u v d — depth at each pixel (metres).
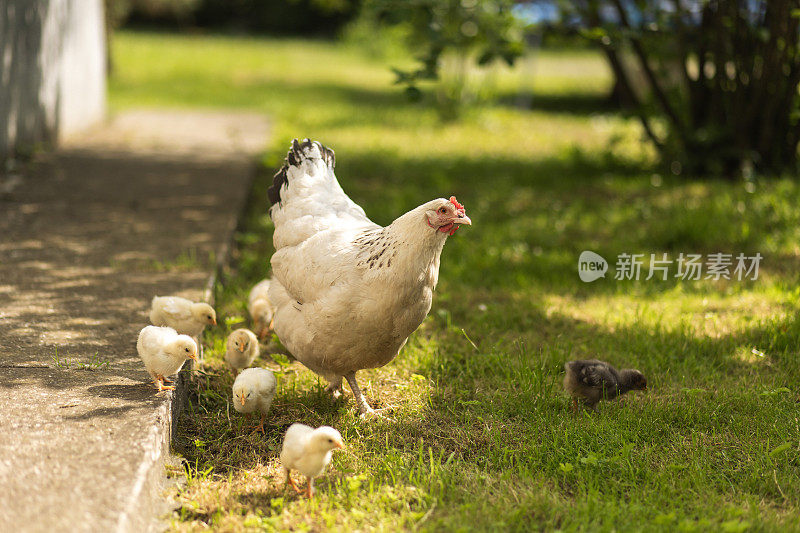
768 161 11.02
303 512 3.61
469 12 9.07
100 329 5.07
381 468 4.01
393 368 5.33
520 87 26.62
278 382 5.06
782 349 5.64
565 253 8.01
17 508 3.08
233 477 3.97
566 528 3.52
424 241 4.07
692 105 11.48
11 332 4.91
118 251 6.93
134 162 11.23
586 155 13.39
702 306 6.53
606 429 4.41
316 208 4.85
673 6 10.85
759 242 8.08
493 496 3.79
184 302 4.99
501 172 12.27
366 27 35.97
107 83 22.06
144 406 4.00
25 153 10.38
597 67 35.16
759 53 10.55
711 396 4.91
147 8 33.16
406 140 15.21
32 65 10.86
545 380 5.07
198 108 18.20
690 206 9.40
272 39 42.91
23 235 7.27
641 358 5.51
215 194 9.46
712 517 3.62
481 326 6.10
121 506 3.15
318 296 4.33
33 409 3.89
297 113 17.80
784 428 4.46
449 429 4.55
